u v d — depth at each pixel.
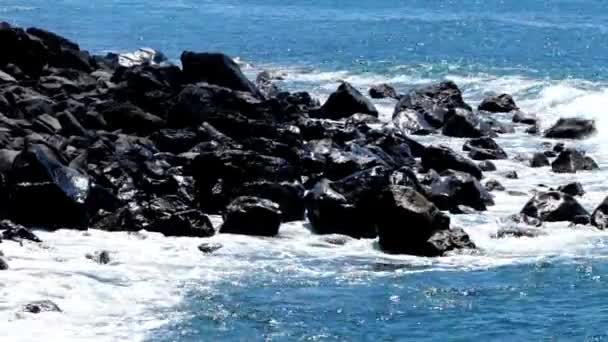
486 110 86.62
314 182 57.47
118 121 65.44
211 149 59.94
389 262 47.09
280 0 188.12
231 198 53.25
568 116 84.56
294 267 45.94
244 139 62.19
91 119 64.88
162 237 48.66
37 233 48.03
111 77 79.56
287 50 124.00
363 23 152.62
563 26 147.00
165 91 70.38
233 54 120.94
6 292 40.41
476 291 43.97
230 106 66.56
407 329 40.12
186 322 39.41
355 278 45.03
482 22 153.38
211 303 41.38
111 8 171.50
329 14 165.50
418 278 45.19
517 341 39.22
